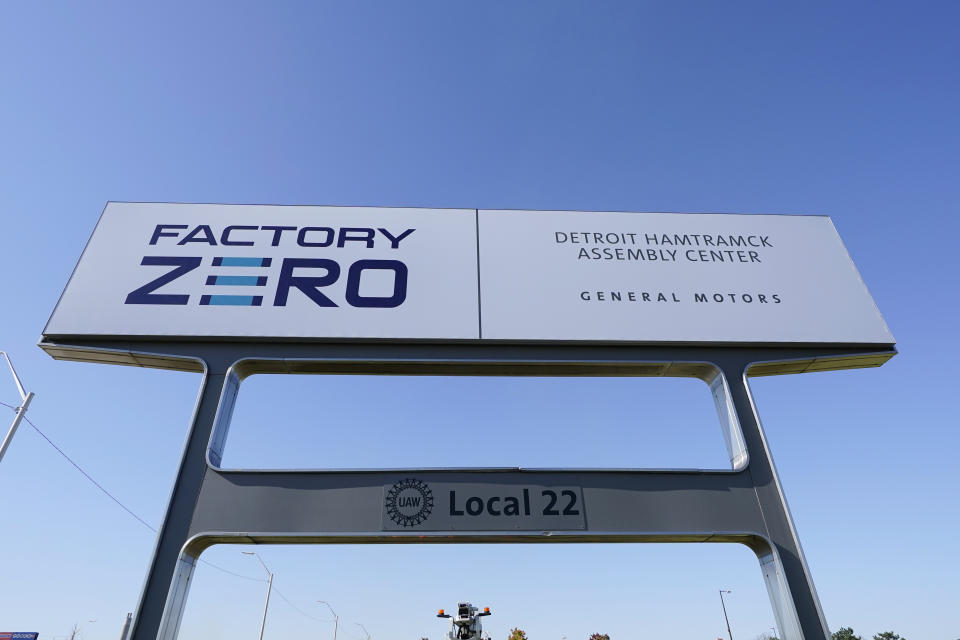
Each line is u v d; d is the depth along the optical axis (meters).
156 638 7.13
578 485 8.59
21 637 47.62
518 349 9.88
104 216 10.71
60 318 9.45
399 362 9.66
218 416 8.87
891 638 59.12
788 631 7.82
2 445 14.90
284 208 11.13
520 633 37.22
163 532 7.86
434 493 8.39
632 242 11.24
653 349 10.05
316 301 10.00
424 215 11.27
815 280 10.95
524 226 11.30
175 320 9.60
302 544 8.29
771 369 10.27
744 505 8.57
